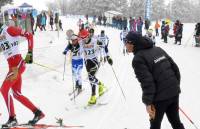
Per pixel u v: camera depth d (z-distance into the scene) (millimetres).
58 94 8750
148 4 37312
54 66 12414
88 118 6738
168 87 4141
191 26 39156
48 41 19734
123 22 33344
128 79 11078
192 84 10359
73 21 43656
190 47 22547
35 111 5832
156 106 4168
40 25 26359
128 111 7277
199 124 6305
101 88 8398
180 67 13875
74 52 8672
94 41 7988
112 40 24906
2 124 5980
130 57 16734
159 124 4223
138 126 6238
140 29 29797
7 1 28781
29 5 30500
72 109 7445
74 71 8703
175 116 4387
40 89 9000
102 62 13727
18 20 19016
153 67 4137
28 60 5820
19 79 5758
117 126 6234
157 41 25562
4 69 10922
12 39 5621
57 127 5984
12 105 5746
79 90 8680
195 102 8086
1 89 5711
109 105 7777
